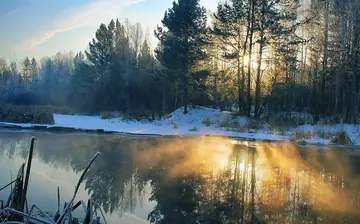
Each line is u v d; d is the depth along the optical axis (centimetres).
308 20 2527
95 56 4941
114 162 1161
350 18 2425
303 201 782
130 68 4425
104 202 726
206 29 2772
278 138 1970
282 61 2538
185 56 2773
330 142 1848
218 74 2789
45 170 999
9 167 1017
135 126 2494
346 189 905
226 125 2400
